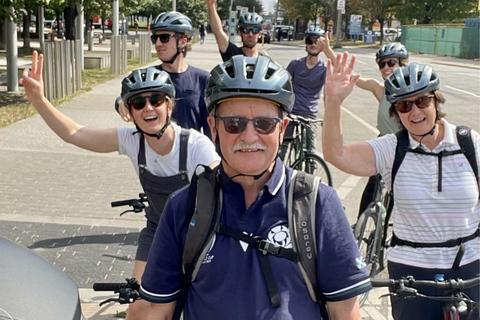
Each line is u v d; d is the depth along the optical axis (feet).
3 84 57.98
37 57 11.20
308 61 26.43
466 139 10.57
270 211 6.96
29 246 19.22
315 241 6.91
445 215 10.50
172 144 11.22
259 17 23.39
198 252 6.99
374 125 45.80
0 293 9.04
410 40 169.78
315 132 26.22
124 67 83.05
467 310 10.57
